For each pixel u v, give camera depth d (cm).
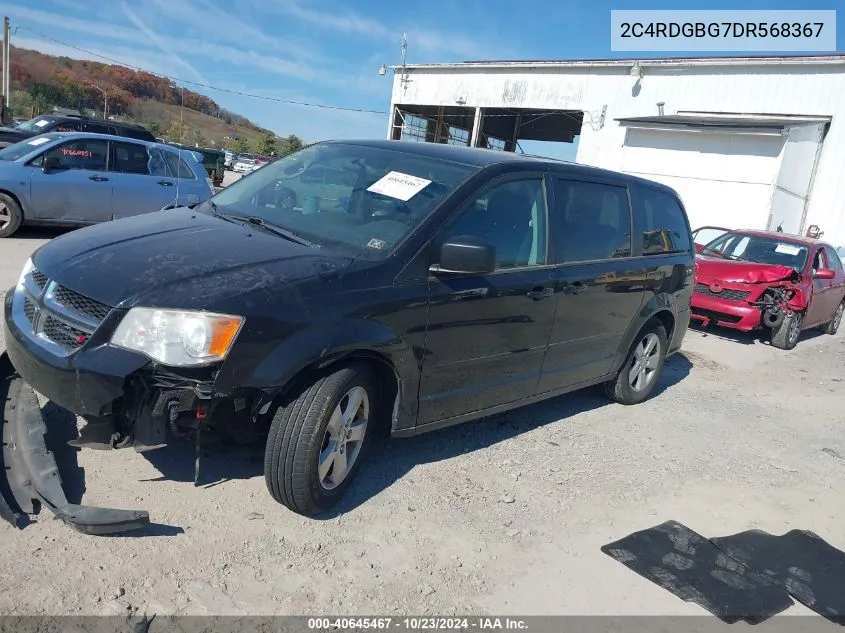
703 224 1761
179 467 366
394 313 346
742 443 551
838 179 1716
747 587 338
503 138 2986
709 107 1891
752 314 935
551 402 578
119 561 288
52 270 326
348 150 460
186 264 320
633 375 591
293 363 306
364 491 377
